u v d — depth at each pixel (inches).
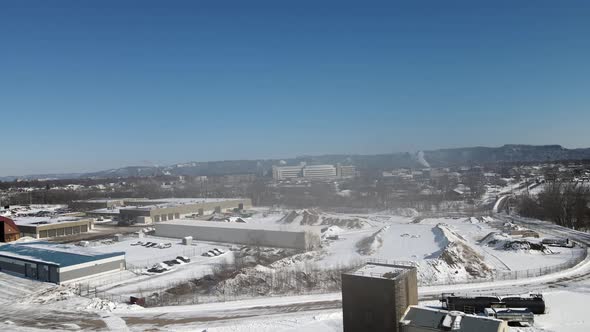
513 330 1460.4
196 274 2335.1
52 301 1913.1
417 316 1214.3
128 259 2785.4
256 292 1980.8
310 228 3100.4
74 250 2559.1
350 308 1280.8
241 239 3262.8
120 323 1601.9
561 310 1641.2
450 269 2256.4
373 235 3260.3
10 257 2454.5
